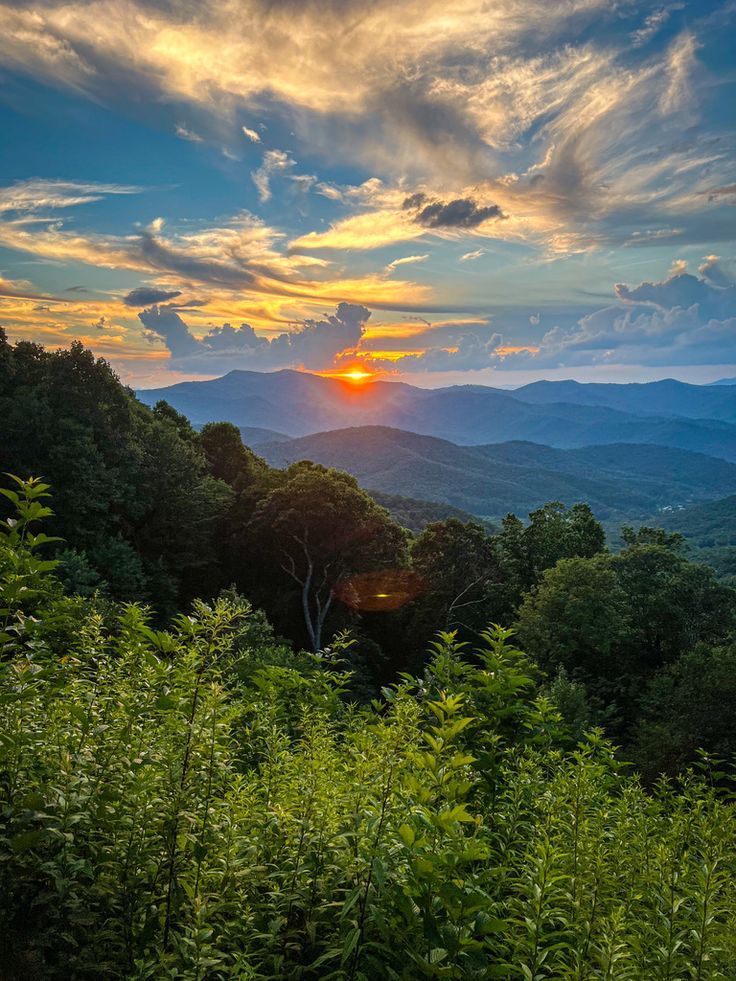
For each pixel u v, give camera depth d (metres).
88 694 4.42
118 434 41.47
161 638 4.15
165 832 3.56
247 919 3.40
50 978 3.08
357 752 4.44
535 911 3.29
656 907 3.79
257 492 49.97
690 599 42.19
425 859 3.10
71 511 35.06
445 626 46.44
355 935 3.00
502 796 4.92
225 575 47.84
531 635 37.28
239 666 9.95
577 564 38.91
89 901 3.42
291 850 3.82
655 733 24.64
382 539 45.91
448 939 3.01
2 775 3.80
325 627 43.81
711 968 3.27
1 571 4.31
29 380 42.38
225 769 3.92
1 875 3.38
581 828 4.36
